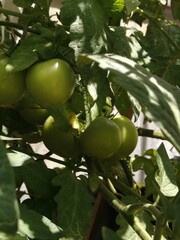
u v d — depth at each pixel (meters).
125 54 0.48
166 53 0.56
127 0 0.48
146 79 0.31
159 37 0.57
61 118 0.49
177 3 0.66
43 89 0.43
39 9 0.52
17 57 0.43
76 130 0.51
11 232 0.22
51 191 0.50
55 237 0.39
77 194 0.48
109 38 0.48
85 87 0.45
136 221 0.47
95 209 0.74
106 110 0.56
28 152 0.54
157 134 0.68
